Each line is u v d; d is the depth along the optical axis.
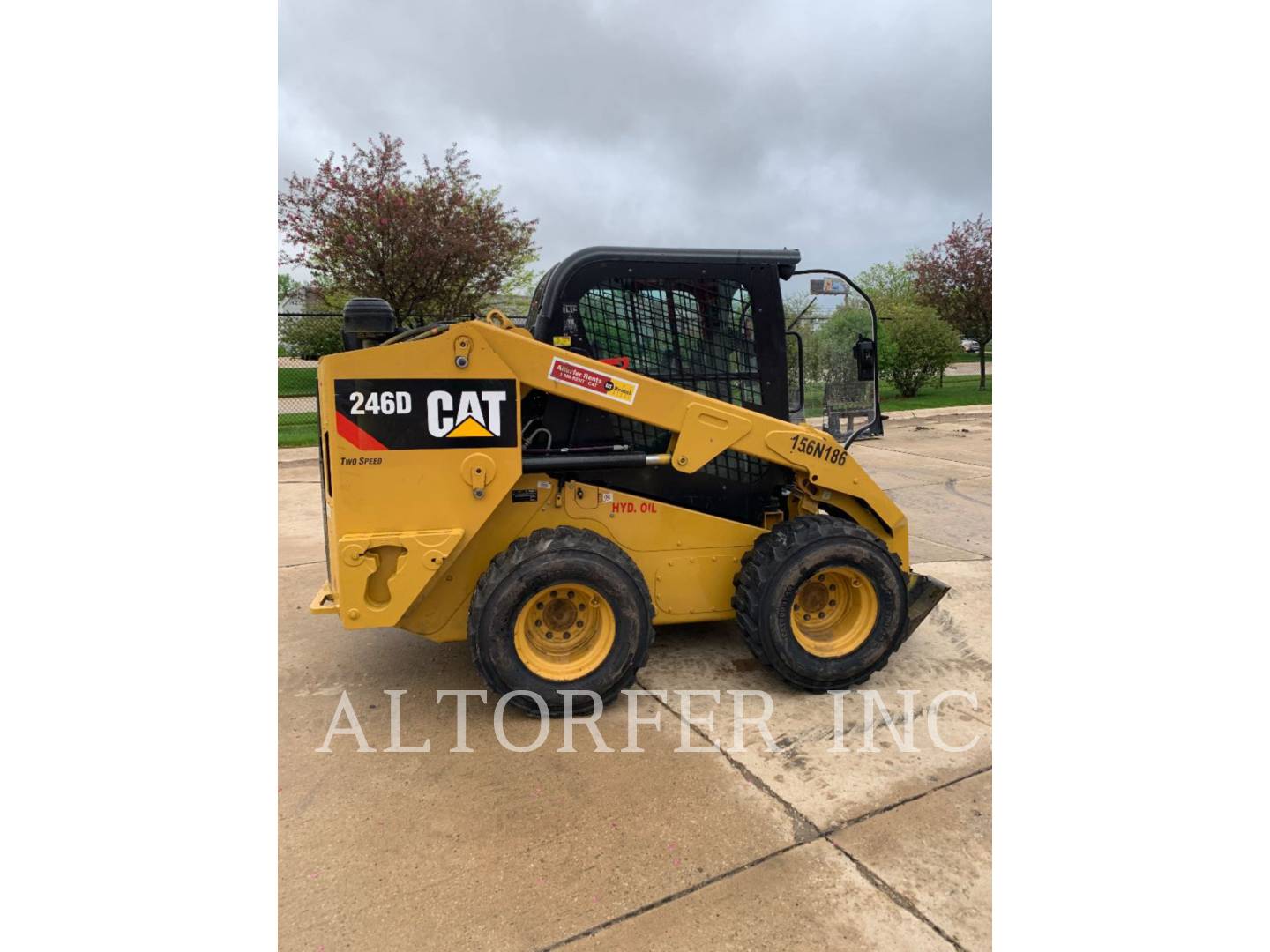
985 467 9.67
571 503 3.65
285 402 16.62
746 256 3.80
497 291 12.59
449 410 3.24
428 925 2.21
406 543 3.22
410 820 2.69
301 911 2.27
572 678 3.36
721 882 2.37
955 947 2.12
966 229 19.92
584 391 3.37
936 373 19.42
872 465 9.80
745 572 3.58
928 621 4.53
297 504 7.85
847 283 4.10
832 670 3.55
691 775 2.95
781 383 3.92
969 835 2.58
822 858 2.47
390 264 11.06
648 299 3.73
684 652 4.10
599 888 2.36
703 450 3.55
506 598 3.23
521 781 2.92
